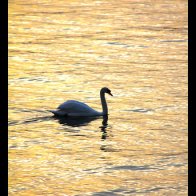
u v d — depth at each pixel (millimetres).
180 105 32156
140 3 67688
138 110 31406
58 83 36781
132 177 23000
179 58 43312
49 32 52344
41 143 26562
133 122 29500
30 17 58406
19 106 31844
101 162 24453
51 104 32406
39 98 33500
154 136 27453
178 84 36438
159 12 61812
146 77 38156
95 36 50812
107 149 25875
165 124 29094
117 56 44031
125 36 50719
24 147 26000
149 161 24531
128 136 27547
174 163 24391
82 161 24562
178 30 52938
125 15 60094
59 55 44312
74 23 56062
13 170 23609
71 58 43406
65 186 22203
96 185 22297
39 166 24031
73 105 30312
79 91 35250
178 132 27953
